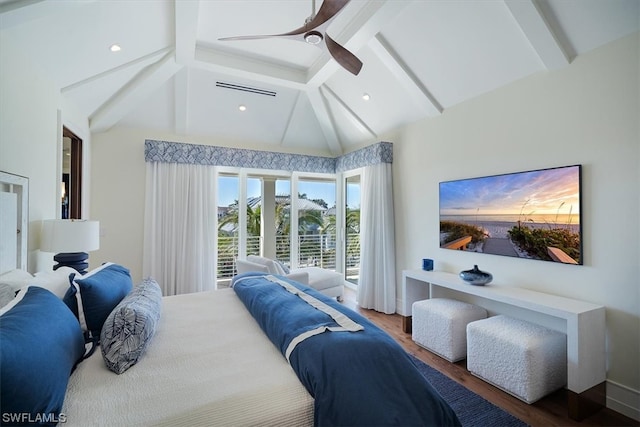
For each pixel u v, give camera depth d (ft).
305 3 8.59
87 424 3.11
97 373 4.10
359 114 13.98
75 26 7.23
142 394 3.63
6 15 5.79
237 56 11.18
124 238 13.35
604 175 6.88
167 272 13.64
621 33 6.54
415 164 12.46
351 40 9.21
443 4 7.97
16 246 6.70
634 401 6.37
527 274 8.46
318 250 17.83
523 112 8.53
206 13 8.96
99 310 5.27
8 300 4.58
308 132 16.65
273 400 3.64
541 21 6.97
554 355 7.02
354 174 17.03
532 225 8.24
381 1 7.84
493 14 7.57
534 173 8.19
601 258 6.95
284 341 4.64
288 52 11.03
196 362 4.42
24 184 7.01
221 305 7.25
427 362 8.75
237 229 15.87
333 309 5.54
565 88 7.57
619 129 6.64
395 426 3.45
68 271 6.47
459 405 6.73
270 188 16.72
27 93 7.13
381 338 4.52
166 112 13.48
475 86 9.62
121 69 9.95
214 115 14.29
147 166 13.53
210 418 3.32
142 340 4.44
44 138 8.04
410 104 11.74
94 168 12.91
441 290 10.95
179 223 13.88
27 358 2.89
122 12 7.63
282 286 7.22
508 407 6.66
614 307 6.73
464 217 10.25
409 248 12.78
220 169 15.56
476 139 9.91
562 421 6.26
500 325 7.76
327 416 3.51
